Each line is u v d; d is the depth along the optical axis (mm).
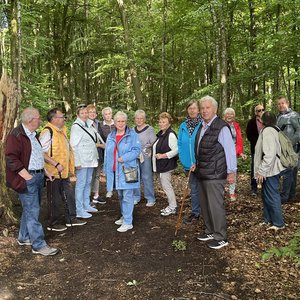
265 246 4277
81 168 5609
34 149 4152
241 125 13711
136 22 15133
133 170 4996
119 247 4500
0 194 5086
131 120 13398
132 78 13250
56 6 16234
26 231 4496
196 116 5242
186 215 5645
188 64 23406
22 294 3438
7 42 10945
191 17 10180
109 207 6324
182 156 5254
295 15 8070
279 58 8852
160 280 3641
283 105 5953
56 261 4133
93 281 3666
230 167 4176
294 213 5395
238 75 11359
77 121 5656
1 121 5039
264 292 3322
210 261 4016
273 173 4605
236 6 12156
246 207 5941
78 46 19688
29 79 12555
